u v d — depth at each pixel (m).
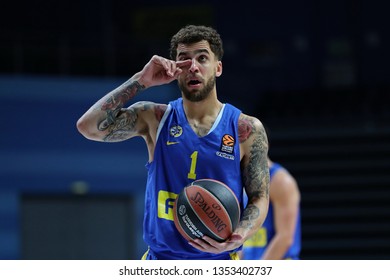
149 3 49.00
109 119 11.07
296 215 16.39
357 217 35.47
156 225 11.09
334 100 44.00
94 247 32.44
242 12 49.75
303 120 41.50
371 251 34.47
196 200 10.23
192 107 11.15
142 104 11.42
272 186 16.27
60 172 32.22
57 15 43.31
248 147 11.18
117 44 38.28
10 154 31.66
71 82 32.78
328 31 49.59
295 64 49.62
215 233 10.19
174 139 11.07
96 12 44.59
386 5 49.09
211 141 11.02
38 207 32.03
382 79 48.88
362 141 39.31
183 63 10.84
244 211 10.96
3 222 31.39
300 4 49.81
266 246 16.53
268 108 43.38
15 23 41.84
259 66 49.72
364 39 49.25
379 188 36.69
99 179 32.66
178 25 48.94
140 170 33.22
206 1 49.25
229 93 40.38
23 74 34.44
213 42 11.02
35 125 32.06
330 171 37.88
